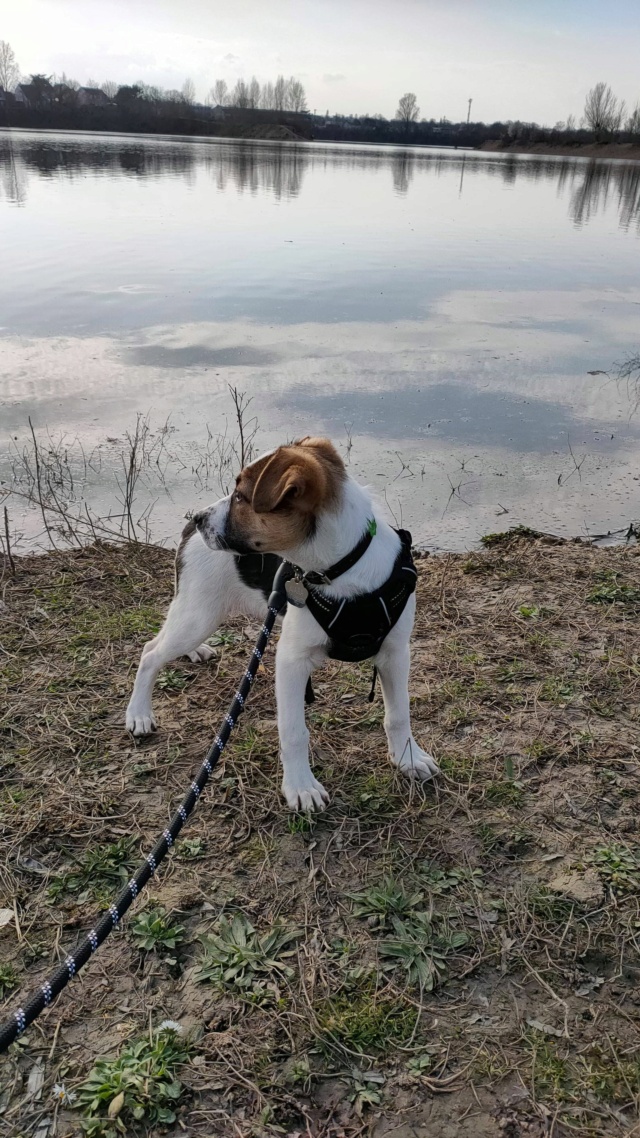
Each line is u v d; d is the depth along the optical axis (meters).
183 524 1.95
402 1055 0.74
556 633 1.44
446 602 1.55
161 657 1.17
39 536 1.90
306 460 0.88
